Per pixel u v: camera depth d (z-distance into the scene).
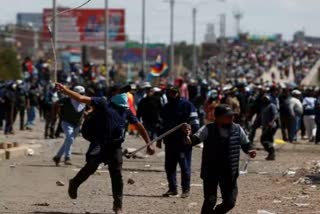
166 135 25.19
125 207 24.12
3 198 25.66
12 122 57.09
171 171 26.66
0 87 57.16
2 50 142.88
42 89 77.69
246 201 25.56
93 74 92.88
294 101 54.22
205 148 19.92
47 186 28.88
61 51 166.88
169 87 26.36
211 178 19.86
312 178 31.86
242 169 35.81
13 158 38.81
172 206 24.50
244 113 49.12
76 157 40.25
